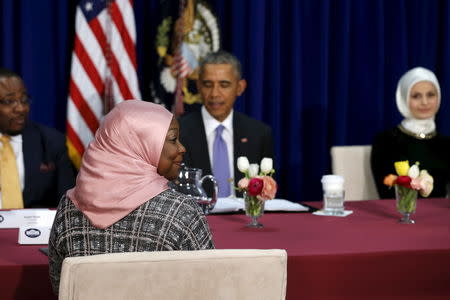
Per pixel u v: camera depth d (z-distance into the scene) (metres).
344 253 3.40
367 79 7.81
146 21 7.09
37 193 5.57
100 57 6.64
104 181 2.72
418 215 4.56
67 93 6.95
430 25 7.95
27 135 5.62
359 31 7.75
